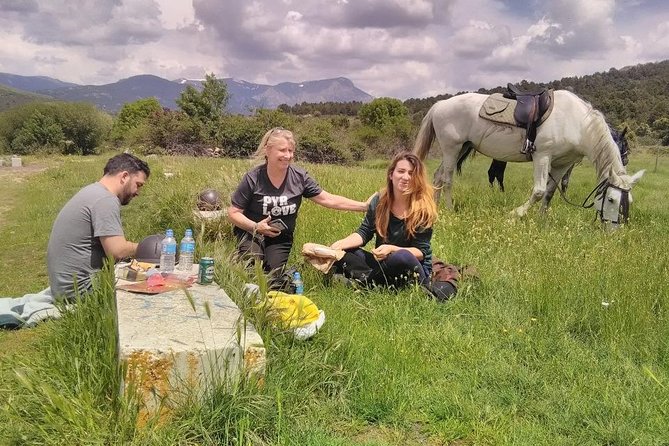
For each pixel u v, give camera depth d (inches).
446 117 358.3
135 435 100.8
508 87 341.4
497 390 133.8
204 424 105.1
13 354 134.5
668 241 266.8
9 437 103.1
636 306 175.8
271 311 136.3
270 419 110.5
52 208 430.9
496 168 380.5
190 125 1386.6
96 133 2050.9
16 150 1952.5
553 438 115.1
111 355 116.4
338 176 444.1
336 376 129.4
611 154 307.0
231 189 314.3
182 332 113.9
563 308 182.4
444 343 158.9
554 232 269.0
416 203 193.8
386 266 195.3
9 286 227.1
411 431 117.3
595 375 142.4
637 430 117.6
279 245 204.4
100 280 147.6
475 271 207.9
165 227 303.4
